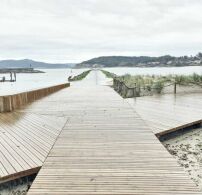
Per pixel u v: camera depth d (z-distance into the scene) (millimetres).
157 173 4004
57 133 6605
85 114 8906
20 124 7711
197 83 17406
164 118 8461
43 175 3973
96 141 5648
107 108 10094
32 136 6371
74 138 5906
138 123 7316
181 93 15742
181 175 3936
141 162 4438
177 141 6996
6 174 4234
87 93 16547
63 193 3426
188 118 8445
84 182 3730
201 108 10383
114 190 3494
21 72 148750
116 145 5355
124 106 10547
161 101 12453
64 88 21078
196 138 7250
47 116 8805
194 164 5336
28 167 4480
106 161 4500
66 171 4113
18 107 10906
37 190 3512
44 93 15406
